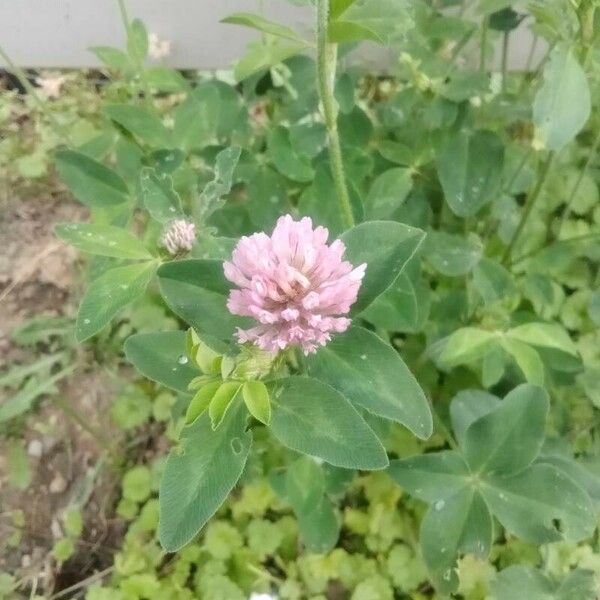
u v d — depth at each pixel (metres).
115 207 0.19
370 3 0.14
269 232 0.20
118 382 0.23
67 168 0.19
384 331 0.20
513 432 0.16
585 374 0.20
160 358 0.14
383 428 0.17
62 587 0.21
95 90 0.28
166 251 0.15
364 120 0.21
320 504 0.19
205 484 0.12
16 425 0.23
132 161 0.20
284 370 0.13
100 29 0.26
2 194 0.27
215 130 0.21
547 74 0.15
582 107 0.15
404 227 0.13
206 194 0.16
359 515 0.20
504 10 0.20
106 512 0.22
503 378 0.20
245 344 0.12
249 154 0.21
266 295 0.11
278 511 0.20
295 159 0.20
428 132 0.20
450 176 0.20
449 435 0.19
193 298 0.13
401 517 0.20
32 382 0.22
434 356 0.19
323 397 0.12
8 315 0.25
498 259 0.22
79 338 0.13
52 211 0.27
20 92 0.28
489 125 0.21
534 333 0.18
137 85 0.23
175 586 0.19
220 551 0.20
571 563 0.19
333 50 0.14
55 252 0.26
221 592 0.19
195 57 0.26
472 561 0.19
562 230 0.22
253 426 0.18
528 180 0.21
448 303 0.20
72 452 0.22
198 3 0.24
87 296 0.14
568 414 0.20
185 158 0.20
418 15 0.19
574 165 0.23
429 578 0.18
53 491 0.22
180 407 0.19
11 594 0.21
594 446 0.20
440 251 0.20
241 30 0.25
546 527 0.16
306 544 0.19
